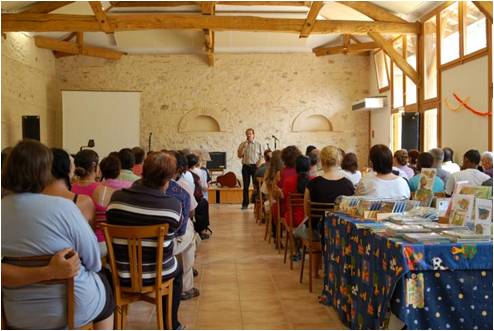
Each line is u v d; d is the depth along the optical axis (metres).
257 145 9.79
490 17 6.65
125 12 10.77
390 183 3.35
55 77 12.26
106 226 2.59
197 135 12.49
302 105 12.52
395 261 2.27
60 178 2.44
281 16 11.01
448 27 8.28
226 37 11.70
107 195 3.02
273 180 5.80
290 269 4.78
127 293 2.73
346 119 12.54
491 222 2.33
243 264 5.02
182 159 3.79
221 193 10.93
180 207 2.77
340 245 3.22
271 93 12.51
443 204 3.02
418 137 9.11
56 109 12.27
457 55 8.00
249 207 10.04
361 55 12.51
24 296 1.91
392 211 2.99
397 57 9.34
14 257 1.88
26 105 10.34
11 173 1.88
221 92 12.50
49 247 1.89
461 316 2.25
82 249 1.96
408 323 2.23
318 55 12.23
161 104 12.48
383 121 11.56
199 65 12.48
